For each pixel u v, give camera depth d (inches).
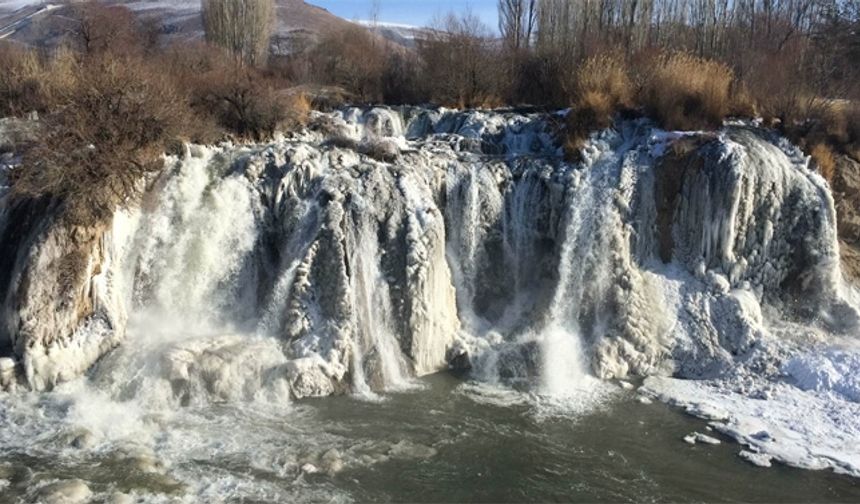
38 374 609.0
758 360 682.2
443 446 557.3
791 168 786.2
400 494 495.2
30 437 538.0
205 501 474.3
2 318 659.4
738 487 513.0
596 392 653.9
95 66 853.2
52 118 754.8
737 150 767.1
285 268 704.4
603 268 746.2
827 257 743.7
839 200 815.7
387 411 608.7
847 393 631.8
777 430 585.3
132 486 483.5
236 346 644.7
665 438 576.7
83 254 657.6
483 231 791.7
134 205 726.5
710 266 759.7
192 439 547.8
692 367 693.3
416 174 773.9
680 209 780.0
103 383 609.0
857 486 513.7
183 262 717.9
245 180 767.1
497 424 593.0
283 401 615.5
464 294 775.7
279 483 499.2
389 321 685.3
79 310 647.1
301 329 666.8
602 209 770.8
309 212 734.5
